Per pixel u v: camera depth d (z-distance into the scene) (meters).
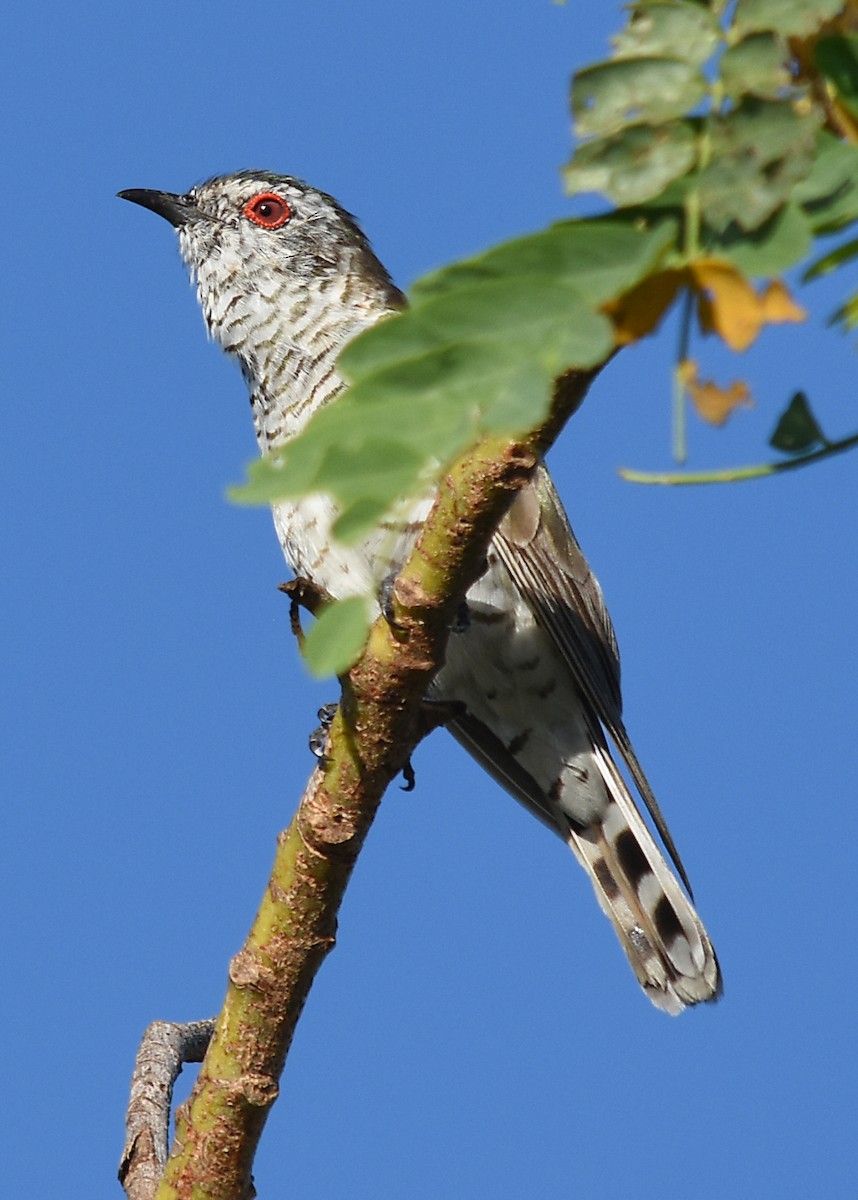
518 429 3.52
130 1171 8.73
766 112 3.48
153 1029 9.72
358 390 3.62
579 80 3.63
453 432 3.56
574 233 3.54
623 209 3.57
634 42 3.65
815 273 3.59
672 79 3.59
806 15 3.50
